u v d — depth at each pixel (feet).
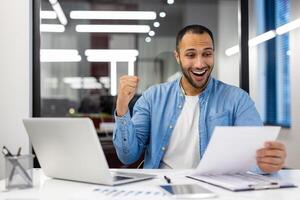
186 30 5.56
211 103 5.80
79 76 10.50
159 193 3.28
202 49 5.38
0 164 8.02
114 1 10.43
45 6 9.15
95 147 3.43
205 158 3.74
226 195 3.21
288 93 11.59
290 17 11.48
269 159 3.93
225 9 9.92
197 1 10.38
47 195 3.28
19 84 8.32
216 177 3.93
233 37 9.55
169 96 5.94
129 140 5.15
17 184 3.56
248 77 9.15
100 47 10.64
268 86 12.34
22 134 8.26
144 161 5.84
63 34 10.01
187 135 5.64
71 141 3.56
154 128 5.74
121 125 5.05
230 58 9.60
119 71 10.71
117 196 3.19
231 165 3.96
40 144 3.92
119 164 5.83
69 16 10.33
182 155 5.62
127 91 4.82
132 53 10.73
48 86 9.32
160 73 10.66
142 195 3.21
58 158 3.83
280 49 12.21
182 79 5.95
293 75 11.24
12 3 8.30
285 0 11.82
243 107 5.69
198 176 3.99
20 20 8.33
